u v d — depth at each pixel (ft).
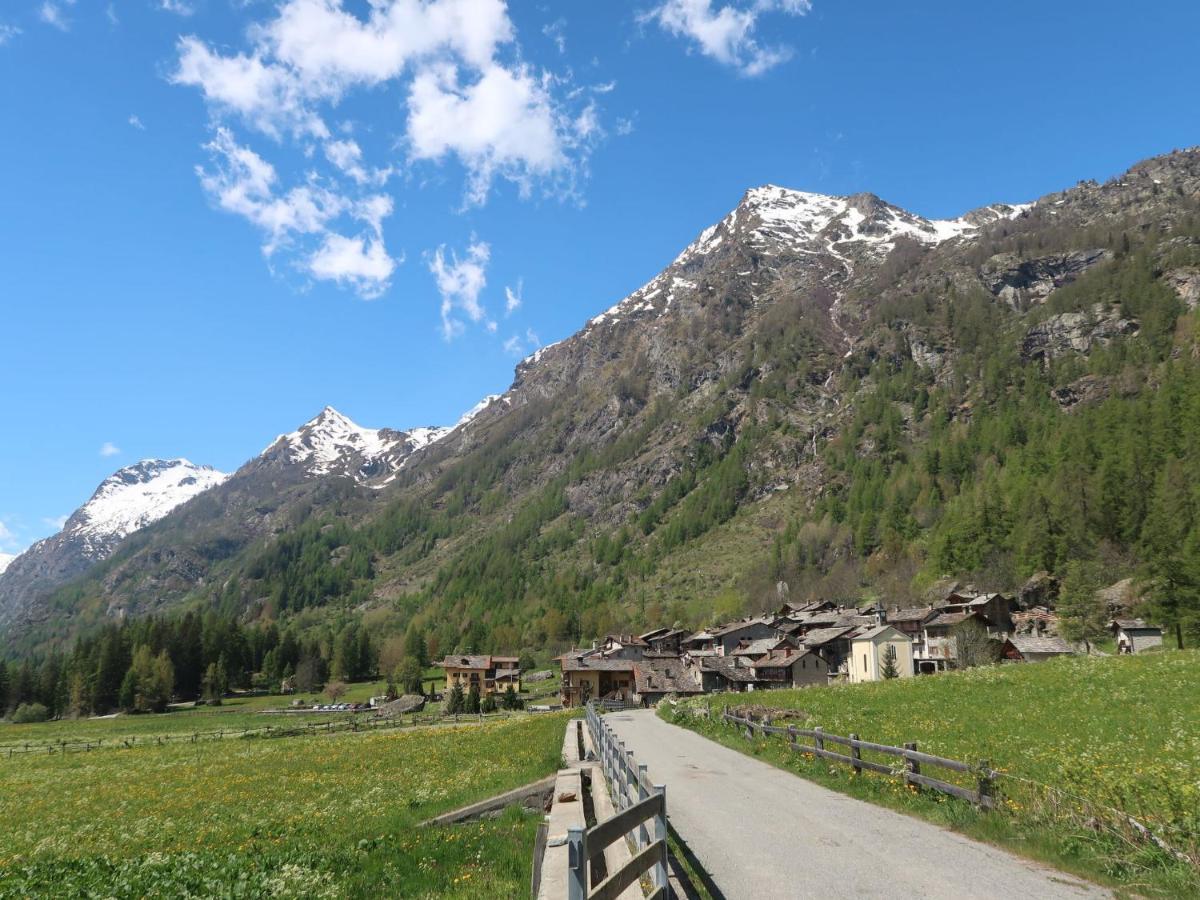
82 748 260.62
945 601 386.93
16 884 47.83
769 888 34.04
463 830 58.85
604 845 23.00
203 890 43.14
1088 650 296.10
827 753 68.69
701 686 326.24
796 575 634.84
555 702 400.67
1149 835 35.70
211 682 565.94
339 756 152.35
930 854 39.22
